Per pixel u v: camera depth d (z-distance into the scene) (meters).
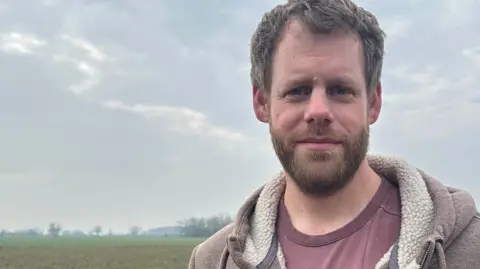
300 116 0.61
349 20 0.61
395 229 0.63
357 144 0.61
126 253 14.59
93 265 10.60
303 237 0.65
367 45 0.63
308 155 0.60
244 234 0.70
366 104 0.63
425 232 0.60
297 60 0.61
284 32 0.63
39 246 18.80
